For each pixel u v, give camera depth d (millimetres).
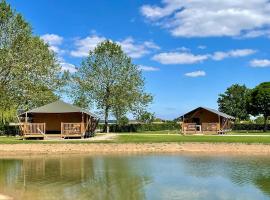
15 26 60500
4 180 26516
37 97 62812
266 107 83938
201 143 44656
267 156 39375
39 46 64062
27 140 47031
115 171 30312
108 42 75750
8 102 60750
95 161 36188
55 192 22578
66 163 34938
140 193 22281
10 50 59719
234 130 87312
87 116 55750
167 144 44875
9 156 40281
